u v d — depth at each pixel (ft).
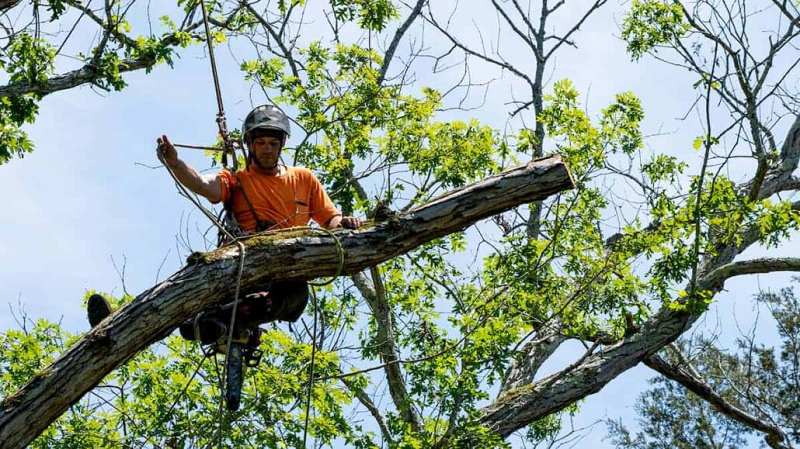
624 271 44.06
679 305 43.73
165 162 22.57
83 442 37.37
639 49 53.67
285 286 23.25
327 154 45.27
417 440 37.42
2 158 37.11
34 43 37.58
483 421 42.27
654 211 44.75
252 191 23.70
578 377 43.50
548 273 43.96
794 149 57.26
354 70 47.67
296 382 37.68
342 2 46.24
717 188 43.91
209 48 24.43
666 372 49.06
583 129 44.27
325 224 24.16
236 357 22.79
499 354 39.29
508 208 23.67
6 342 40.42
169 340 38.93
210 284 21.91
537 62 58.70
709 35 45.91
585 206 45.19
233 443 36.68
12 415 20.90
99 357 21.27
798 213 46.44
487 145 45.47
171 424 37.11
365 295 46.73
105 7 38.68
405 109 46.37
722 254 48.88
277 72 46.68
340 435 39.09
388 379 44.11
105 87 38.27
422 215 23.24
